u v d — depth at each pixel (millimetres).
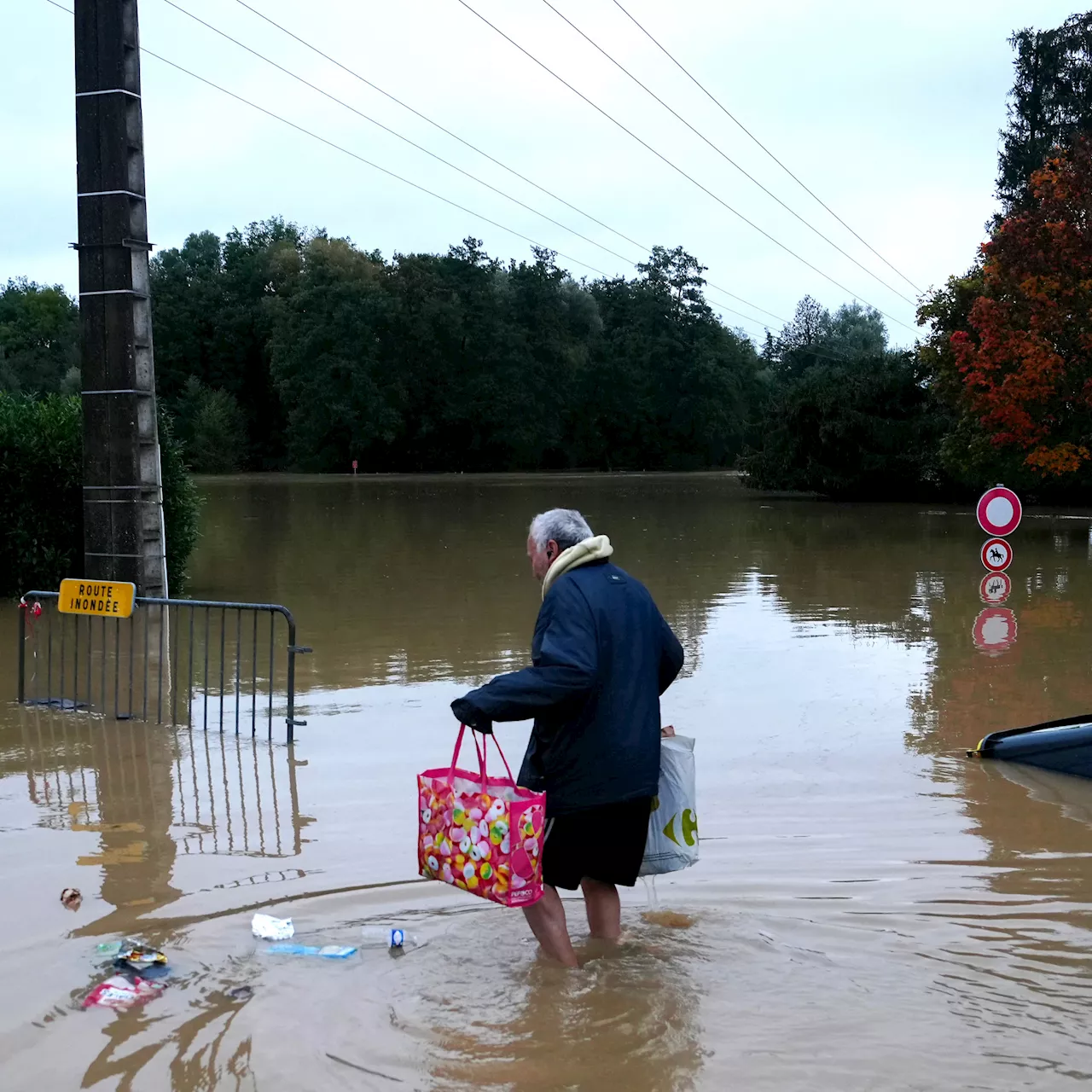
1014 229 22453
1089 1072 3291
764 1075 3295
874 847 5406
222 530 25516
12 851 5398
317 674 9711
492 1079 3289
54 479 13961
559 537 4234
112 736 7711
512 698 3809
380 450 75062
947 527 25625
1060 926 4406
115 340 12055
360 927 4445
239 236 84812
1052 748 6777
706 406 80375
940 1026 3574
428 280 73375
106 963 4117
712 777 6645
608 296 85188
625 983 3904
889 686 9156
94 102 11977
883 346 101250
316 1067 3363
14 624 12367
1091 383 21734
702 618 12781
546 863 4039
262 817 5898
